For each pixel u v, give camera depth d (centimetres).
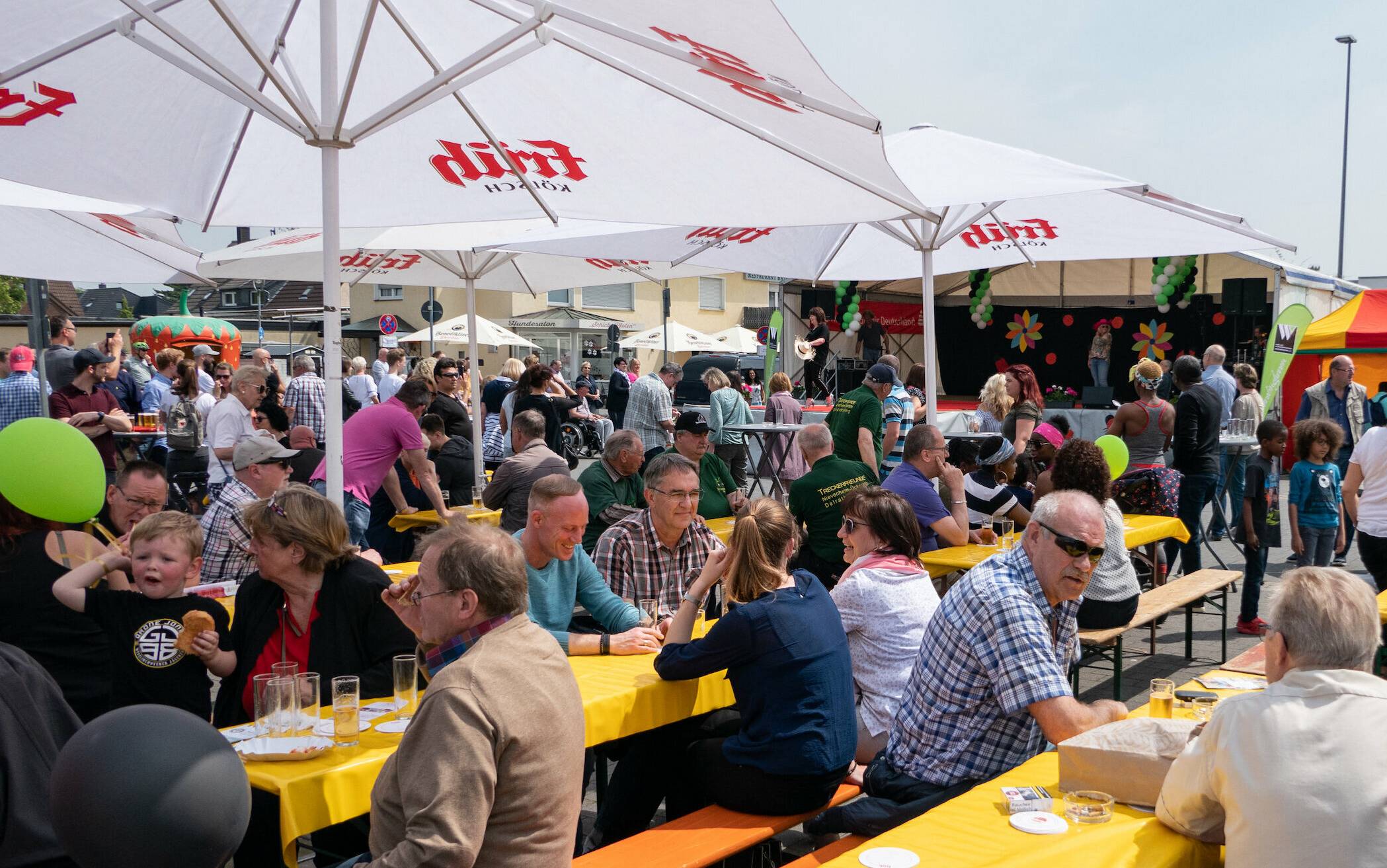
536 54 406
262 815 302
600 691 353
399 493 757
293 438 743
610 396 1975
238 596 350
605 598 433
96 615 333
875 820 329
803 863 322
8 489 329
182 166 463
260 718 299
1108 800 263
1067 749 279
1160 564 789
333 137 409
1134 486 785
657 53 351
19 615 327
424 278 1008
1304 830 221
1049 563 322
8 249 588
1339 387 1246
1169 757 265
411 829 214
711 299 3716
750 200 445
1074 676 588
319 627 343
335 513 344
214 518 515
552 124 432
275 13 426
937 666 332
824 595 370
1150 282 2097
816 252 821
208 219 503
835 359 2064
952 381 2372
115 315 3816
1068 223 745
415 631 298
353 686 298
